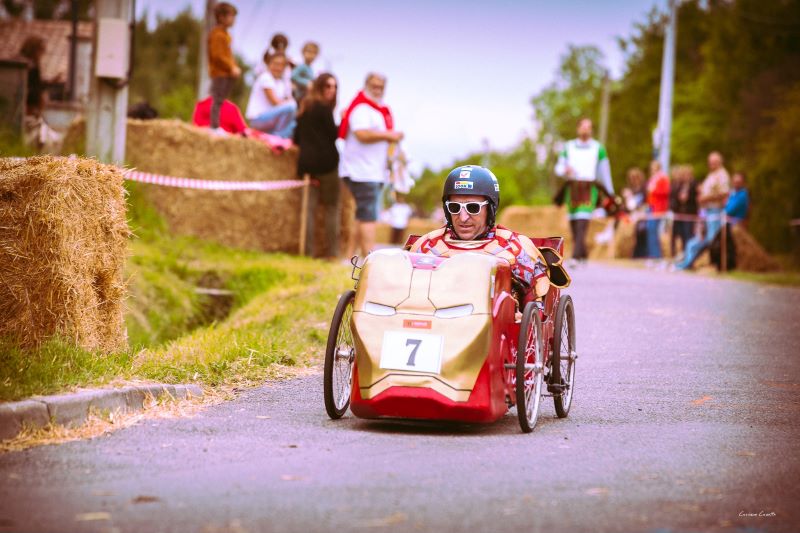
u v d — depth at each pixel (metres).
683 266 35.97
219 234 26.78
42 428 9.73
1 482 8.12
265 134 28.09
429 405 10.35
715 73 69.81
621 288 26.84
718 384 14.20
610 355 16.73
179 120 27.05
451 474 8.66
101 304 13.30
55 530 6.93
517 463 9.17
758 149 53.25
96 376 11.38
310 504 7.61
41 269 12.35
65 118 42.50
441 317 10.64
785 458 9.68
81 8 103.75
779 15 64.88
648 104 100.50
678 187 38.09
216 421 10.77
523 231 63.12
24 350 12.09
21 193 12.37
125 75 24.86
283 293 20.33
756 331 19.73
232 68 28.12
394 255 11.21
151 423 10.48
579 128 29.25
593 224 54.19
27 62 34.66
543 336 11.61
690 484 8.55
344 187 28.45
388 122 24.91
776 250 49.62
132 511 7.36
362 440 10.07
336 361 11.33
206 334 15.79
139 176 25.41
